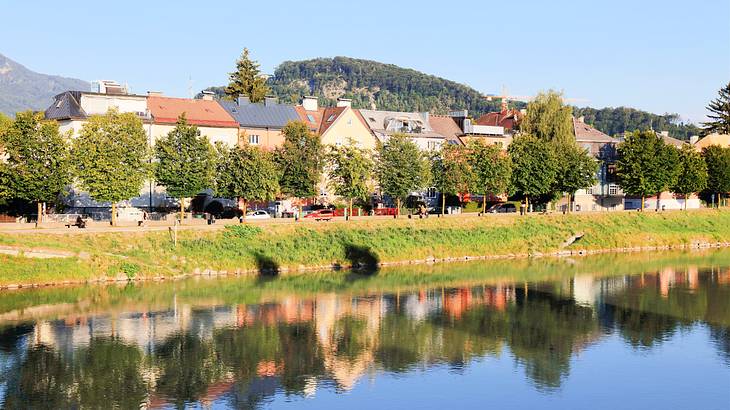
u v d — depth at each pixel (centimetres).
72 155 9075
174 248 8712
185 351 5909
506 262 10288
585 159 12744
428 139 14012
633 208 15138
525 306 7575
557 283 8781
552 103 14012
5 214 9825
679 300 7912
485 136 15000
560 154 12525
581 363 5784
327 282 8562
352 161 10550
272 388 5172
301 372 5506
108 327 6488
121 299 7419
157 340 6169
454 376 5472
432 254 10225
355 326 6725
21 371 5406
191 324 6650
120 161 9069
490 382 5344
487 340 6353
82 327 6475
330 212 11394
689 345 6266
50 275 7875
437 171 11544
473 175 11456
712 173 14262
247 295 7769
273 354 5891
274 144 12700
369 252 9769
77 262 8069
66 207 10475
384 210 12044
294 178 10538
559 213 12200
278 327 6631
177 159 9456
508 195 12300
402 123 14075
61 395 4978
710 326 6856
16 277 7719
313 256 9400
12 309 6950
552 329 6731
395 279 8838
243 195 9788
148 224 9388
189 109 12119
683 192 13900
